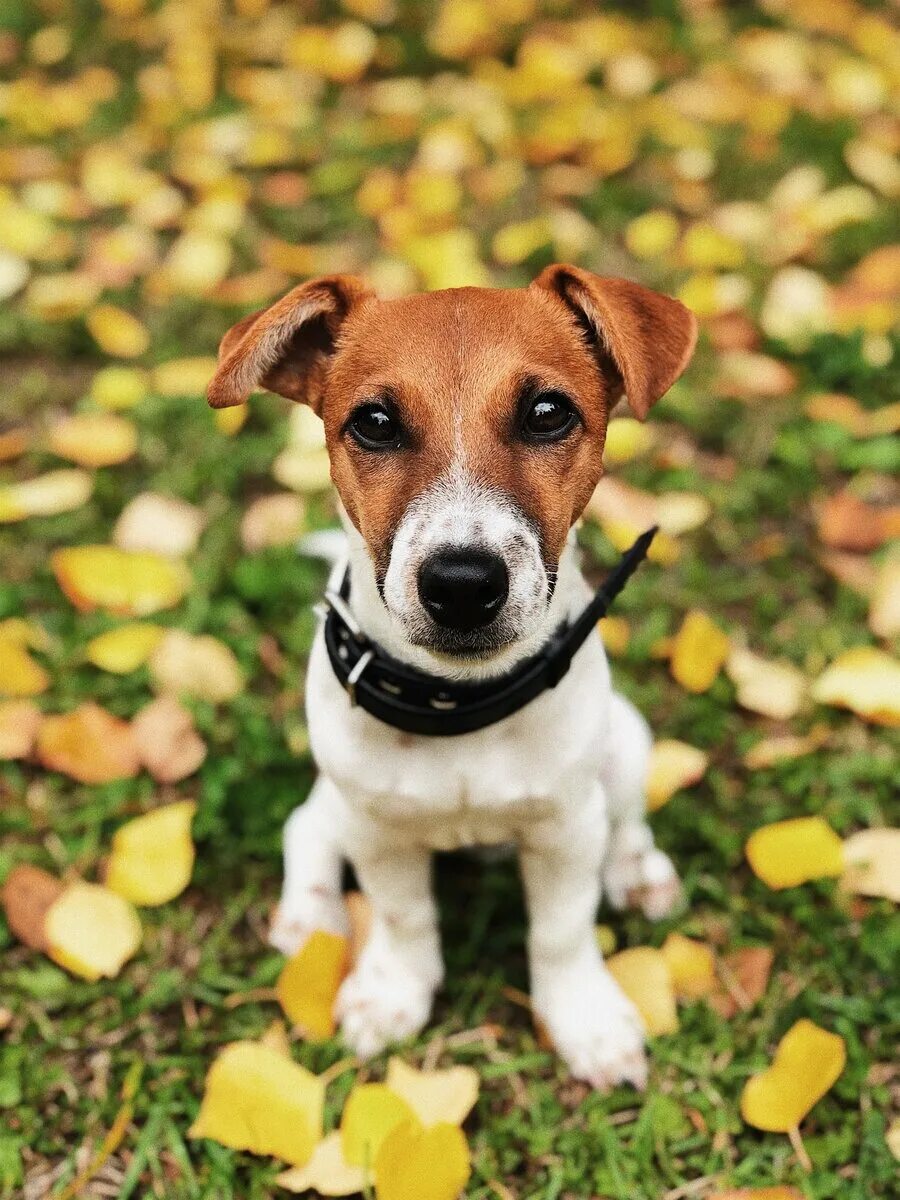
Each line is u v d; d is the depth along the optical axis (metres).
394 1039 0.38
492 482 0.30
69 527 0.53
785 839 0.41
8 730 0.45
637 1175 0.35
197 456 0.56
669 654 0.49
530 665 0.32
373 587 0.32
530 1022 0.39
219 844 0.43
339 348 0.33
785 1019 0.38
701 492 0.55
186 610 0.50
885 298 0.63
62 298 0.63
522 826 0.35
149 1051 0.39
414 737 0.33
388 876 0.37
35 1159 0.36
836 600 0.51
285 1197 0.35
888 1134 0.35
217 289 0.65
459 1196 0.35
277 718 0.47
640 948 0.39
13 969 0.40
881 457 0.55
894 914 0.41
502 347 0.31
